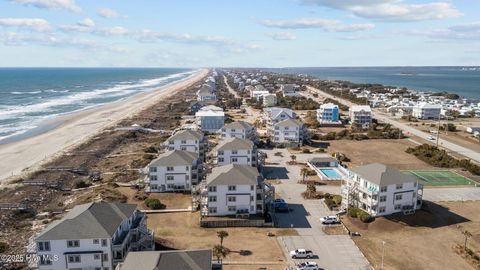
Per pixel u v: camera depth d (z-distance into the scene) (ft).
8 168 374.43
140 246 199.41
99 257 180.24
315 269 196.03
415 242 231.71
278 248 221.46
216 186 252.62
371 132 542.57
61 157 409.08
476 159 425.69
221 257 208.13
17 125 596.70
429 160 405.59
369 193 258.57
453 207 286.25
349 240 233.14
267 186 268.82
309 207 283.59
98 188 313.12
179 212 269.85
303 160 412.98
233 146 350.23
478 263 207.41
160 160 303.27
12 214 266.16
